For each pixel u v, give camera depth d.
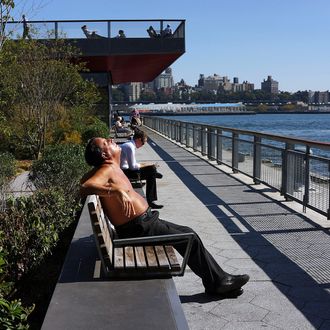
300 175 8.83
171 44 26.66
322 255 6.19
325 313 4.55
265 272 5.63
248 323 4.38
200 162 16.62
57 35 22.88
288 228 7.52
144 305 3.63
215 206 9.24
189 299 4.91
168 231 4.69
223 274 4.89
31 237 5.14
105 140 4.67
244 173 12.87
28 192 9.68
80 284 4.03
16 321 3.56
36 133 17.95
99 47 26.22
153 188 9.02
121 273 4.13
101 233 4.08
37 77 17.83
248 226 7.69
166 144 25.05
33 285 5.13
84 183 4.45
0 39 7.67
